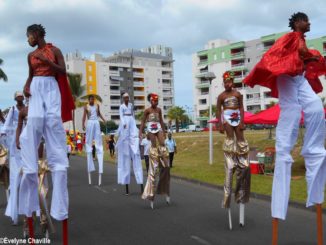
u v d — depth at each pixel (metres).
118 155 12.12
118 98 102.88
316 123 5.49
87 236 7.28
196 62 93.19
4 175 9.91
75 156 33.00
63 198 5.62
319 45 72.88
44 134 5.66
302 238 6.94
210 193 12.34
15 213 8.02
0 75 38.78
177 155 30.38
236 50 86.38
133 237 7.18
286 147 5.56
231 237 7.05
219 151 29.58
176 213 9.20
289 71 5.31
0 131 9.80
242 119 7.50
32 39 5.66
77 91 58.38
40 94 5.57
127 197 11.58
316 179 5.59
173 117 91.12
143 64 109.56
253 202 10.57
